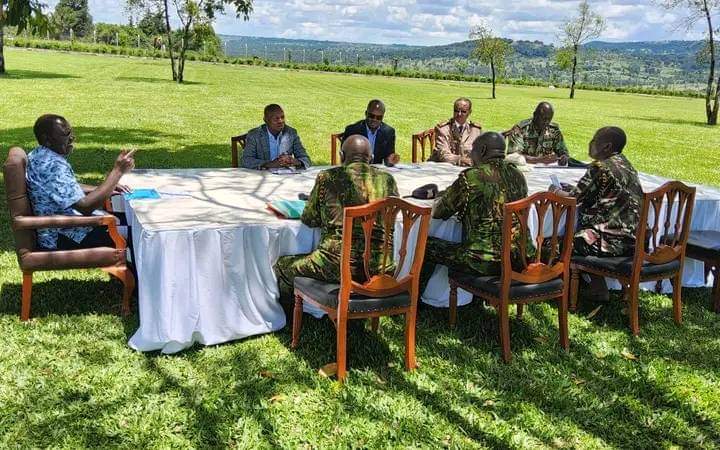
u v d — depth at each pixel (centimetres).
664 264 429
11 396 307
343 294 326
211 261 356
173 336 351
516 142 634
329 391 329
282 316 393
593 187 432
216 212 390
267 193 448
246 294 374
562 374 361
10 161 363
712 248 475
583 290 477
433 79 5266
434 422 307
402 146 1272
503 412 319
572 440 300
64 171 380
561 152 634
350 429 297
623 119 2303
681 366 381
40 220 367
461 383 345
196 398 315
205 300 361
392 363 364
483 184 371
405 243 332
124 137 1167
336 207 343
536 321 436
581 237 438
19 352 349
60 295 434
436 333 408
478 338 403
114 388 320
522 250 363
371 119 634
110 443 278
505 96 3353
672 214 486
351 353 372
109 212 438
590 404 331
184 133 1262
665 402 338
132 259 420
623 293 487
